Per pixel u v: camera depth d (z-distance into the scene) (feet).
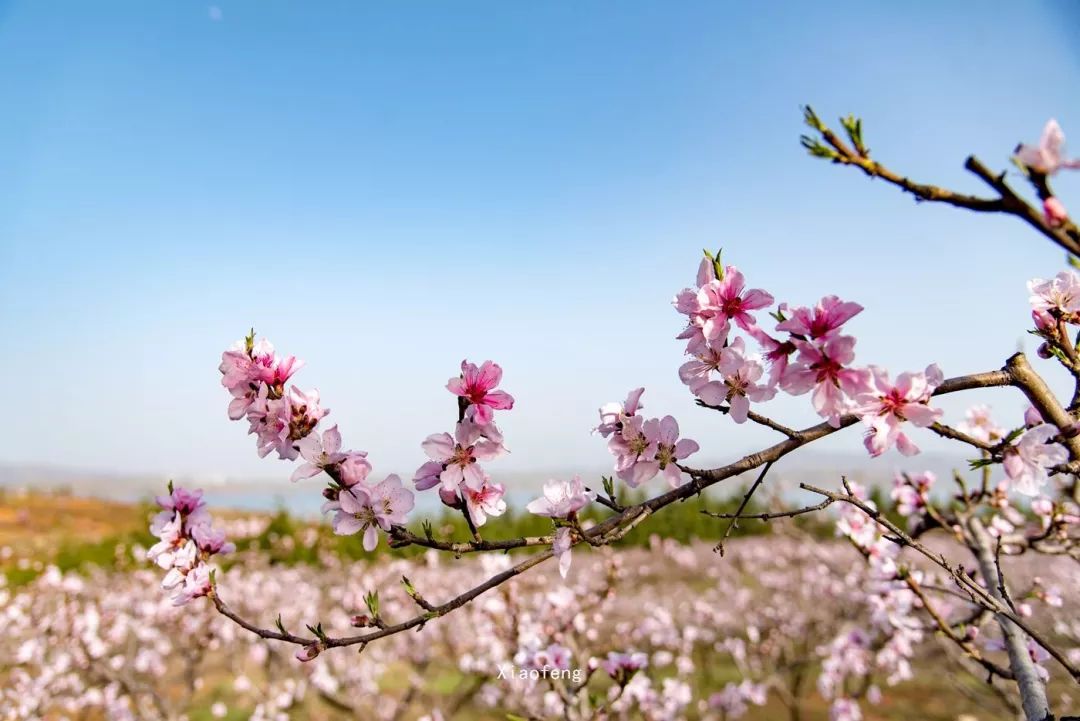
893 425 4.78
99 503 97.76
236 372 6.19
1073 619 18.69
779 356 5.10
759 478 5.41
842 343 4.75
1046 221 3.37
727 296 5.46
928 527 10.17
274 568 47.78
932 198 3.67
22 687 21.97
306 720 24.53
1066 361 5.81
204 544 6.77
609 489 5.66
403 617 27.91
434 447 5.60
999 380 5.14
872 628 19.35
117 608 29.81
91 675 23.72
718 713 22.06
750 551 47.80
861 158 3.78
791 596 34.76
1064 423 5.16
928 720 22.27
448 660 27.27
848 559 30.55
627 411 5.82
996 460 5.09
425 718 18.08
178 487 6.88
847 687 23.41
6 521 79.36
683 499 5.34
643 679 13.84
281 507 57.06
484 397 5.65
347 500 5.62
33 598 31.17
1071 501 8.68
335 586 38.58
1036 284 6.03
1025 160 3.33
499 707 17.85
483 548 5.54
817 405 4.88
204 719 25.79
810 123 3.90
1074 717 6.28
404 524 5.61
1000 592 7.24
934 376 4.90
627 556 49.01
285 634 5.46
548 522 42.80
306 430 5.99
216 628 24.67
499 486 5.72
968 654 7.81
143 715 20.68
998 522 10.55
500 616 15.12
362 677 25.62
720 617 32.76
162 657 28.12
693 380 5.53
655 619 22.66
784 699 22.81
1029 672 6.79
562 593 14.52
